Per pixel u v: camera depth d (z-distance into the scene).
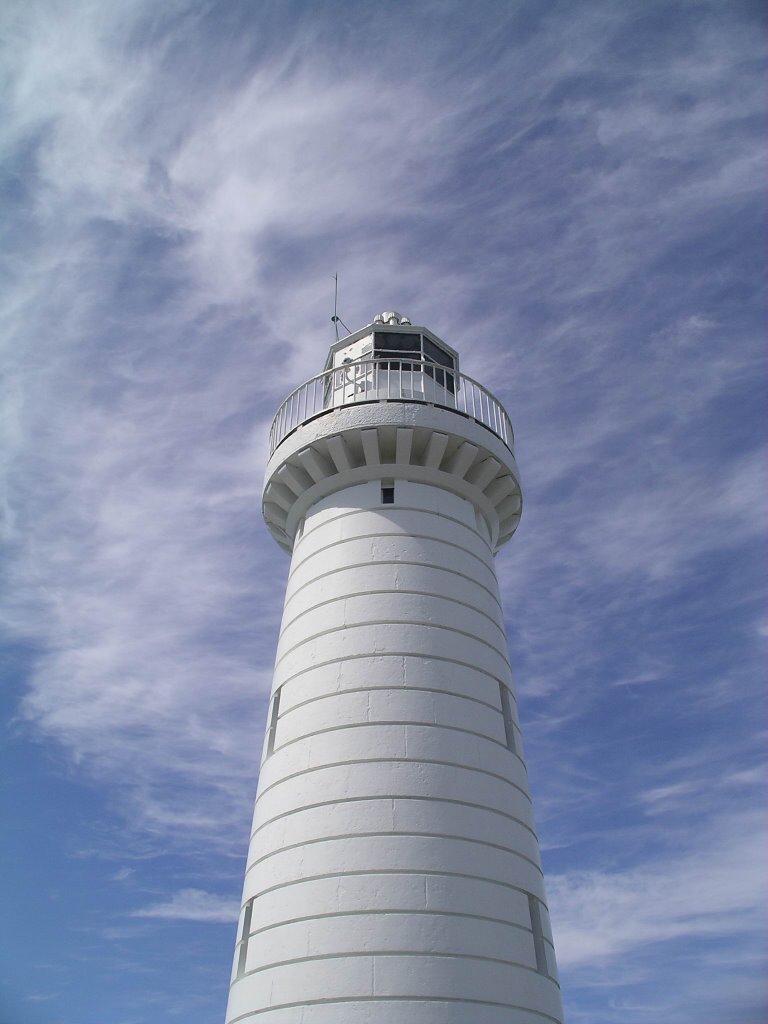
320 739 17.73
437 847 16.06
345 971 14.75
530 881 17.12
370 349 24.77
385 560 20.03
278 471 22.45
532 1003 15.34
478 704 18.64
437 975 14.66
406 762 17.00
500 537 24.45
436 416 21.64
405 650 18.62
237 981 16.38
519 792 18.33
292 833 16.81
